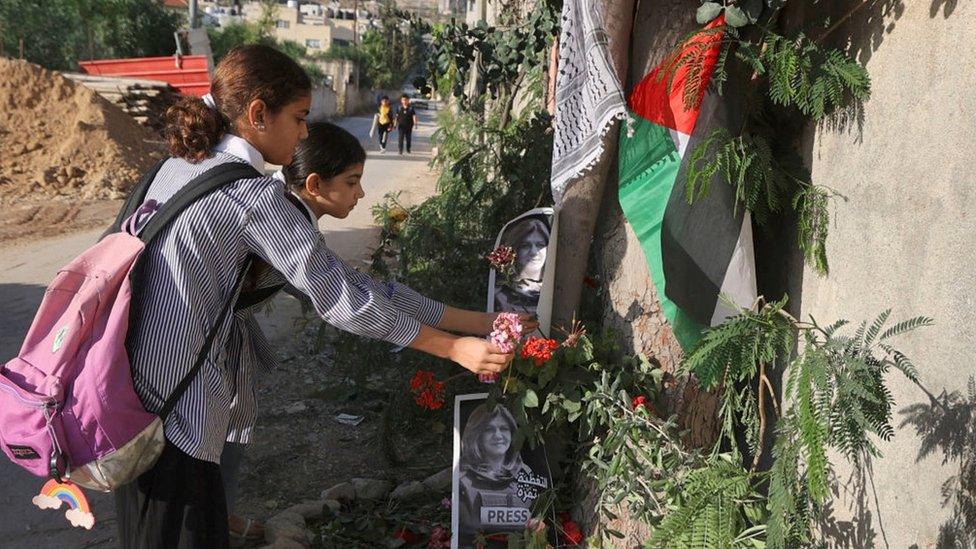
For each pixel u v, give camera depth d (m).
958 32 1.99
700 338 2.68
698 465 2.52
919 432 2.11
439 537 3.04
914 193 2.13
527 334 2.68
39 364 2.05
